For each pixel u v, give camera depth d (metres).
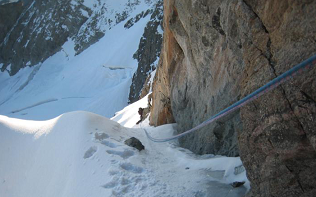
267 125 2.94
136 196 4.52
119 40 114.75
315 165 2.62
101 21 132.50
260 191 3.20
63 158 5.71
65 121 6.74
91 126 6.65
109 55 108.94
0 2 142.62
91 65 109.94
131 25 119.88
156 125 12.41
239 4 3.42
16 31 138.25
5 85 124.06
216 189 4.51
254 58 3.20
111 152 5.86
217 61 5.84
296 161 2.74
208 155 6.48
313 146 2.44
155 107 12.82
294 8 2.57
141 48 67.81
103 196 4.50
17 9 143.75
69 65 118.75
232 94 5.29
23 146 6.71
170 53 9.30
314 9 2.37
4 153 6.82
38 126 7.22
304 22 2.48
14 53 134.38
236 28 4.41
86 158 5.53
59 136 6.36
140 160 6.03
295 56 2.60
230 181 4.71
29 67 127.94
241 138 3.43
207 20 5.71
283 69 2.73
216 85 6.03
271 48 2.96
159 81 11.78
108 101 78.75
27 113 91.94
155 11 68.06
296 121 2.60
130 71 95.12
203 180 4.93
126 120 22.17
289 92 2.62
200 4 5.67
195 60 7.11
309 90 2.43
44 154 6.10
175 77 9.25
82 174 5.14
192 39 6.74
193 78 7.69
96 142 6.04
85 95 94.62
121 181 4.88
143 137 8.77
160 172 5.54
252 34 3.24
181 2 6.49
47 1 139.50
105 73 99.69
